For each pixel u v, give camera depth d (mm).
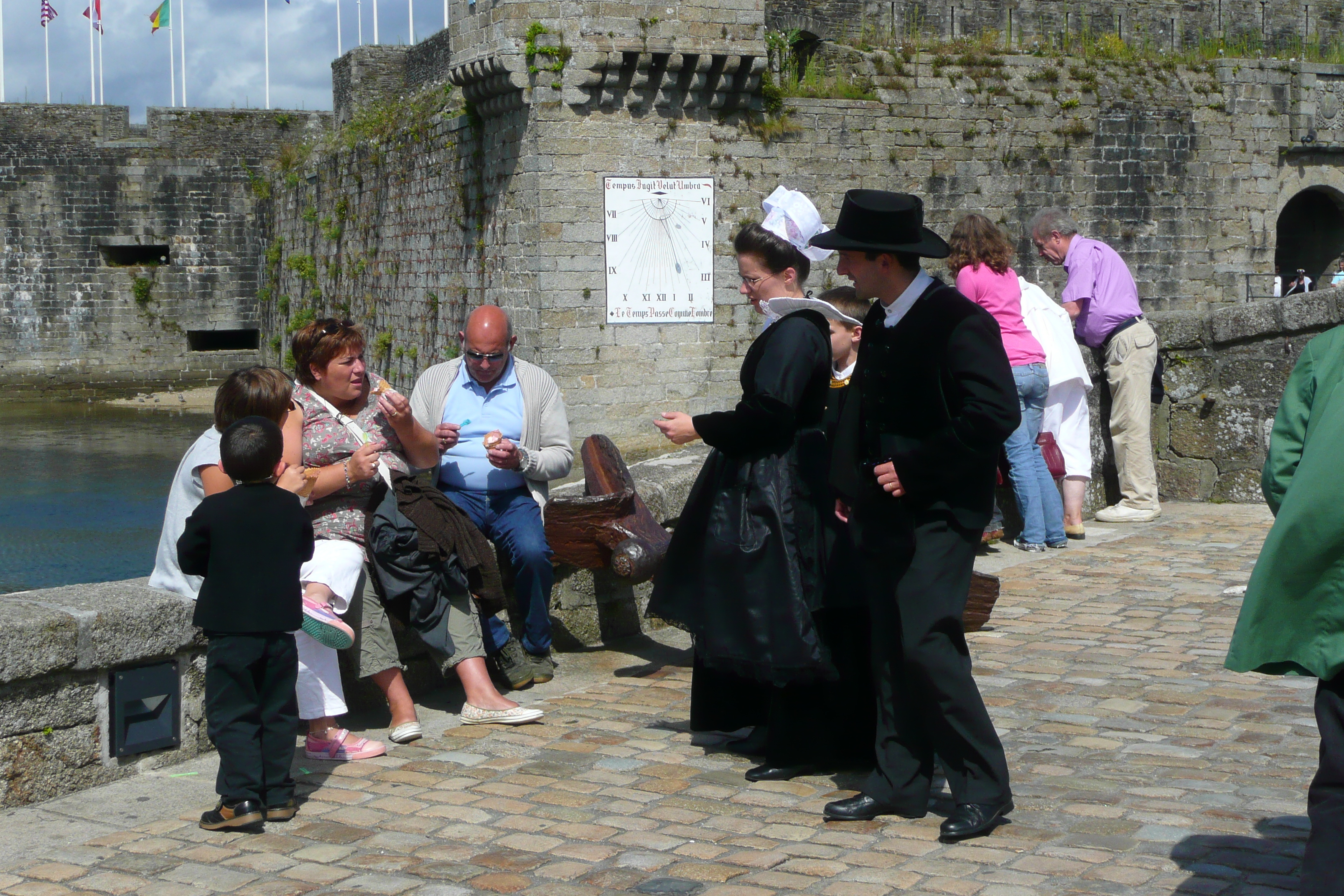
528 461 6039
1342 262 31906
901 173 22172
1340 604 3248
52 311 36125
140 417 31859
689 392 20781
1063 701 5551
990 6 32250
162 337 37000
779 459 4688
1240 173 24609
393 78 36125
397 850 4168
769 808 4500
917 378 4145
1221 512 10000
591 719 5566
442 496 5555
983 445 4062
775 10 30953
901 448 4164
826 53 22891
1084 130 23328
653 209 20328
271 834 4336
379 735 5426
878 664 4359
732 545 4684
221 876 3998
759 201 21094
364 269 28109
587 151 19891
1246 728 5152
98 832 4398
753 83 20516
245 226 37281
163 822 4473
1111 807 4359
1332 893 3125
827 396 4898
